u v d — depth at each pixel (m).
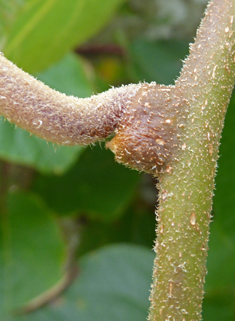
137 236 0.30
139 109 0.12
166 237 0.12
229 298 0.24
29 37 0.17
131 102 0.12
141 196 0.31
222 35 0.12
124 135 0.12
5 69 0.12
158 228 0.12
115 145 0.12
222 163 0.20
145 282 0.25
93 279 0.25
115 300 0.24
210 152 0.12
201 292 0.12
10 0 0.17
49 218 0.25
